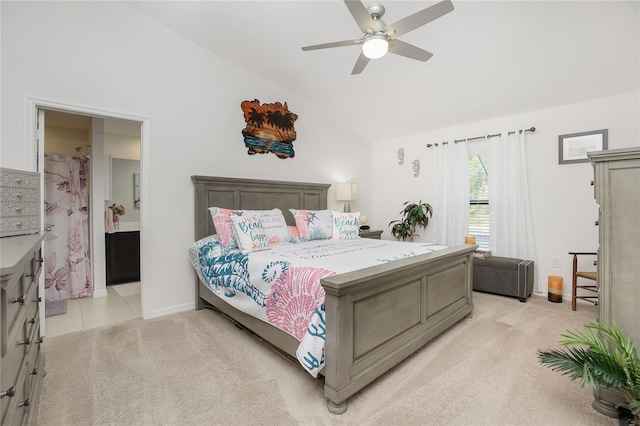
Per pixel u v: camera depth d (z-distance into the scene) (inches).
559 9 93.3
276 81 153.6
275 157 158.2
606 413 61.9
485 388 71.4
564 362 58.1
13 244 52.7
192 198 129.6
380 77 140.6
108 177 179.5
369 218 211.2
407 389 71.2
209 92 134.3
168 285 123.1
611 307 61.8
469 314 116.7
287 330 77.7
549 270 143.6
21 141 94.2
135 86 114.9
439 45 114.0
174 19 118.1
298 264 82.4
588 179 133.0
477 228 166.6
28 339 53.2
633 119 122.5
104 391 70.2
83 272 146.5
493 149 158.1
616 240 61.4
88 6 105.3
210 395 69.0
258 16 112.1
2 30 91.7
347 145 195.3
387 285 76.5
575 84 123.7
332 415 62.6
